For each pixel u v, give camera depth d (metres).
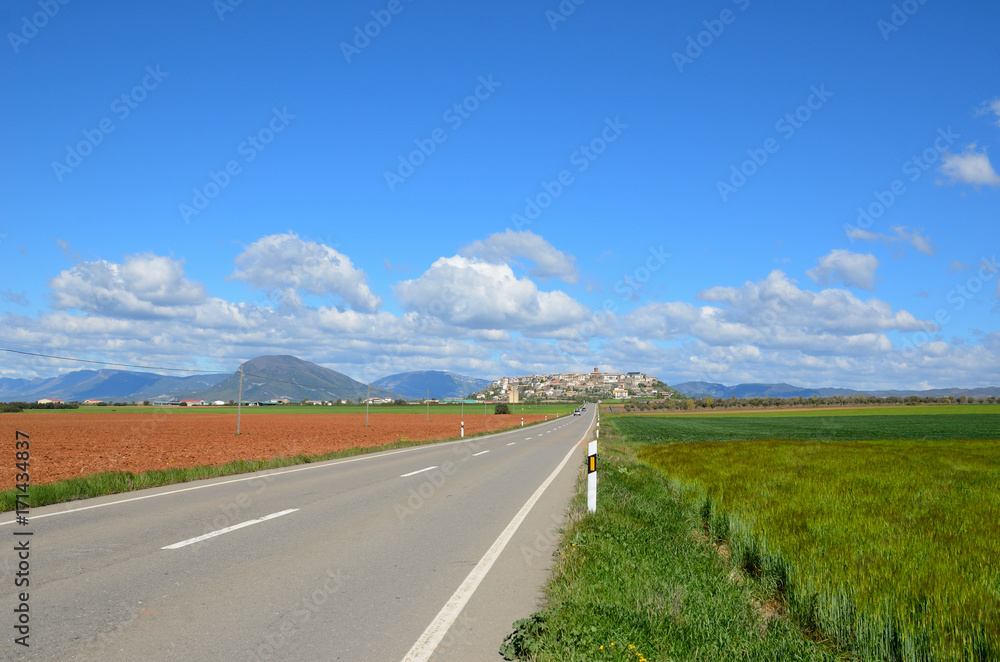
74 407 158.38
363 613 5.31
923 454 26.83
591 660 4.15
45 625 4.74
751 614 5.56
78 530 8.56
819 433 56.09
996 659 4.52
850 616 5.34
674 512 11.23
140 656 4.19
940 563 7.19
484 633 4.92
